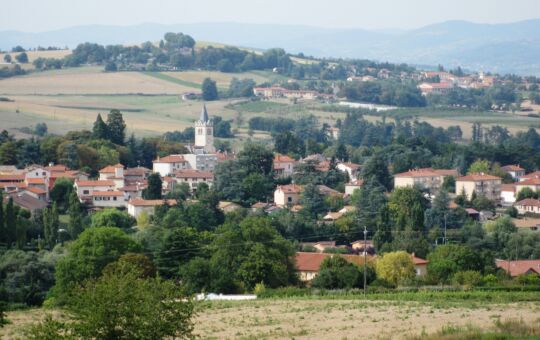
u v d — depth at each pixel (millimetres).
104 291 179625
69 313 191000
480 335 194750
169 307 183625
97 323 177750
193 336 188125
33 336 187250
